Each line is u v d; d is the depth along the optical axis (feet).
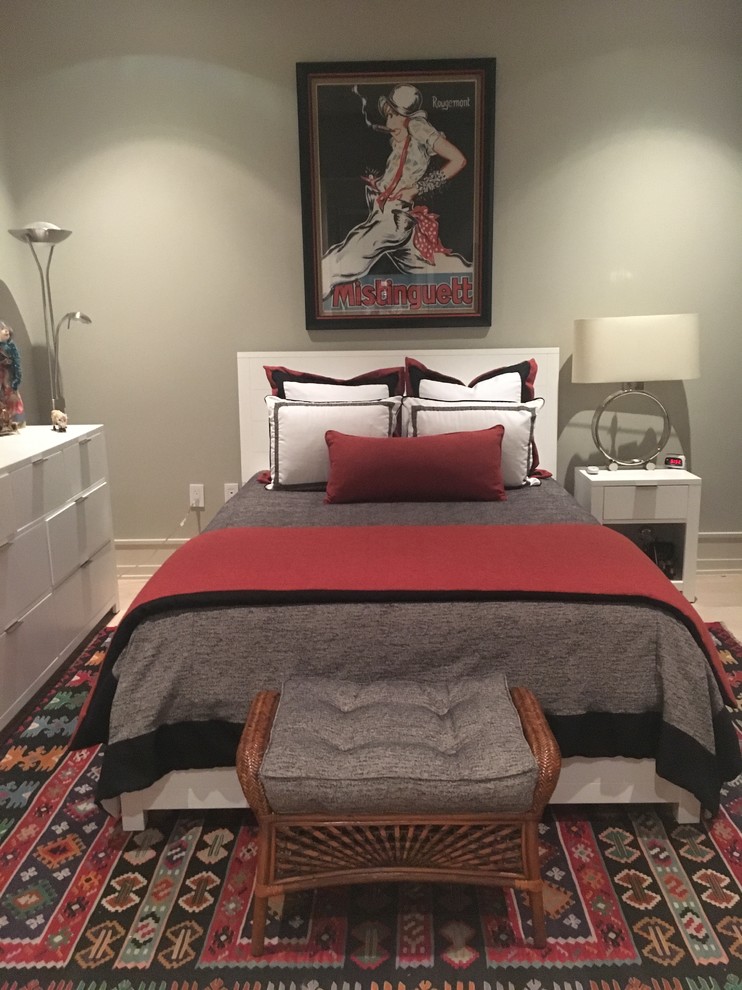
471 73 11.19
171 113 11.48
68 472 9.78
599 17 11.07
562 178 11.59
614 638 6.31
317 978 5.25
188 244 11.89
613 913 5.77
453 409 10.51
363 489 9.60
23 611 8.49
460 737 5.53
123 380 12.34
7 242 11.51
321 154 11.50
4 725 8.05
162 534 12.85
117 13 11.18
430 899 5.93
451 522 8.71
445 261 11.83
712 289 11.90
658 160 11.50
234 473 12.62
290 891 5.66
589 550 7.38
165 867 6.31
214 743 6.38
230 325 12.15
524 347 12.12
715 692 6.29
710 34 11.10
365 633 6.32
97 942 5.57
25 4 11.18
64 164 11.64
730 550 12.73
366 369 12.02
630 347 10.92
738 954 5.40
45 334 11.73
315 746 5.40
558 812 6.93
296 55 11.25
